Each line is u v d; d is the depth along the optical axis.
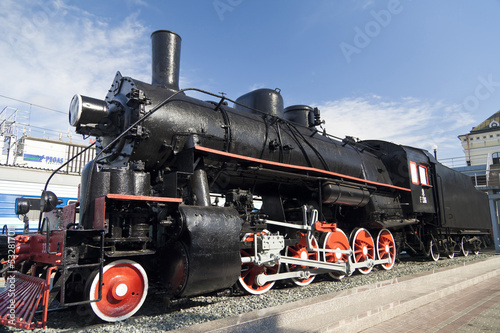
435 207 10.80
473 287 6.63
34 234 4.44
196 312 4.11
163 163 5.01
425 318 4.33
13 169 13.41
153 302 4.98
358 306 4.14
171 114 4.92
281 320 3.30
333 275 7.07
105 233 3.82
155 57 5.95
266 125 6.40
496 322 4.27
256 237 5.16
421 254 11.87
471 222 13.40
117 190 4.00
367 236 8.12
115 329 3.37
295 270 6.29
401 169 9.72
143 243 4.12
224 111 5.85
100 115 4.69
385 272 8.04
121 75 5.14
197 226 4.15
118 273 3.94
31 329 3.32
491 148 31.73
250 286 5.38
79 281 4.18
